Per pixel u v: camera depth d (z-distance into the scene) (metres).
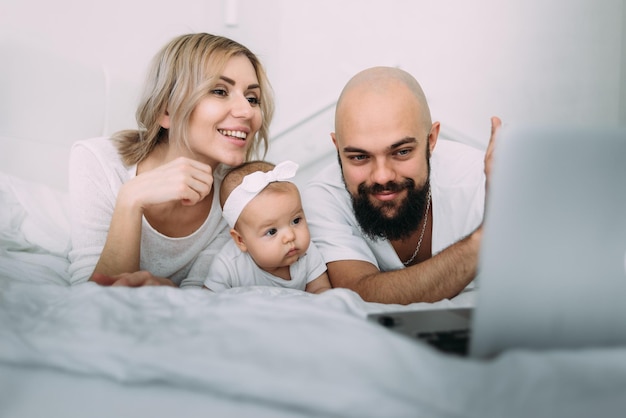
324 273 1.51
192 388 0.56
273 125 2.24
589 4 2.26
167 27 2.09
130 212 1.27
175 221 1.48
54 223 1.55
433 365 0.52
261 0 2.19
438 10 2.25
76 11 1.92
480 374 0.49
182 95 1.49
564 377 0.46
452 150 1.76
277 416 0.51
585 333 0.59
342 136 1.55
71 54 1.92
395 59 2.24
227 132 1.53
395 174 1.54
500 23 2.26
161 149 1.60
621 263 0.57
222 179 1.58
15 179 1.59
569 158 0.56
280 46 2.24
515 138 0.56
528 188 0.56
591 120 2.30
